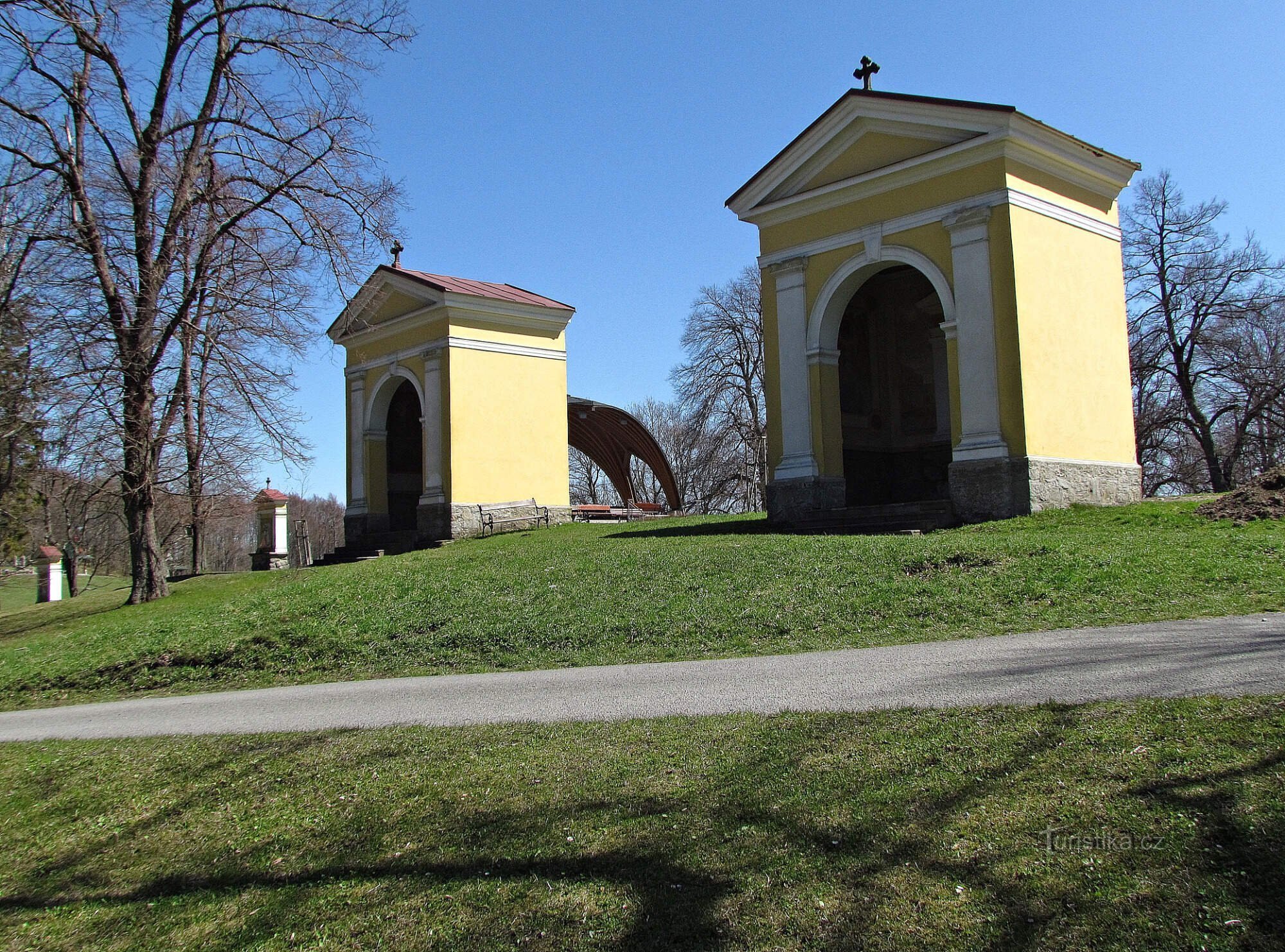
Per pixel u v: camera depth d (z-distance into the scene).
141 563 21.69
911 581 12.34
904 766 5.96
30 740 10.20
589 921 4.81
